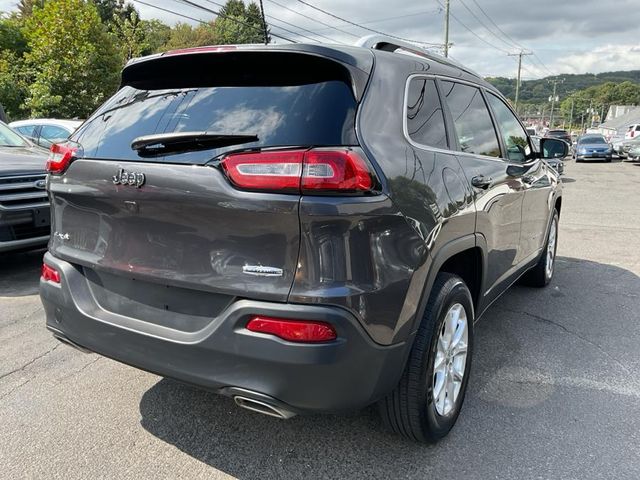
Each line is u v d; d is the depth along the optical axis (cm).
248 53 242
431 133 278
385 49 296
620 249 735
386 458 265
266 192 207
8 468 255
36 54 2108
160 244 236
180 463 261
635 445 274
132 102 274
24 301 484
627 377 349
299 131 218
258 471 255
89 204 258
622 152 3048
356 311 208
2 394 323
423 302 244
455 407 285
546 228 502
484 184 311
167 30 6494
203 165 220
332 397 213
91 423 294
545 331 429
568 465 258
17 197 508
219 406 312
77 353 380
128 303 252
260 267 212
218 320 221
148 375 349
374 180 213
